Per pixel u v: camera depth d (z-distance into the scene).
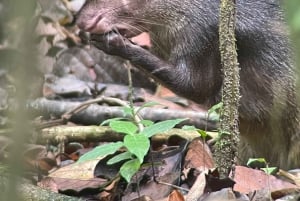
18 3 1.80
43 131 6.89
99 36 6.58
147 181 5.21
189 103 8.59
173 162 5.48
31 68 1.88
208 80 6.78
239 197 4.60
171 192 4.82
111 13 6.60
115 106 7.76
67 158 6.82
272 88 6.88
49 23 9.73
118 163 5.52
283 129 6.99
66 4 10.18
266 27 6.80
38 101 7.71
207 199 4.43
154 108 7.64
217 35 6.74
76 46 9.71
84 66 9.57
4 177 4.55
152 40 7.05
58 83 9.12
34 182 5.54
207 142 6.31
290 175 5.45
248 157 7.20
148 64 6.62
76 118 7.48
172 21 6.84
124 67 9.46
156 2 6.78
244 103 6.93
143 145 4.48
